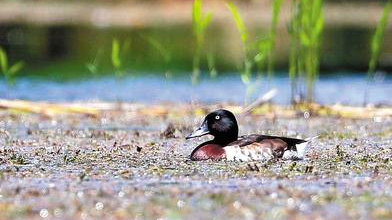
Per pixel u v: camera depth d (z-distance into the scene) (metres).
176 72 26.72
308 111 19.14
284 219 9.17
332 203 9.92
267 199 10.12
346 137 16.16
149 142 15.49
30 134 16.41
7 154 13.86
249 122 18.22
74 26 38.28
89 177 11.66
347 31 38.69
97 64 27.72
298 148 13.34
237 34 36.69
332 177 11.66
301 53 19.78
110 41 33.22
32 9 43.69
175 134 16.55
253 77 25.86
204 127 13.62
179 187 10.90
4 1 44.50
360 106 20.42
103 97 22.02
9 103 19.11
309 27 18.97
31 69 26.55
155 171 12.14
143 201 10.02
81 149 14.52
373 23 41.88
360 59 29.73
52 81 24.48
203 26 19.03
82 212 9.49
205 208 9.66
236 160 13.12
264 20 41.72
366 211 9.54
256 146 13.18
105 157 13.55
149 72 26.64
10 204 9.88
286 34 37.59
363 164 12.84
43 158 13.44
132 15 42.94
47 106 19.19
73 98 21.78
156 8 44.22
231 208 9.66
